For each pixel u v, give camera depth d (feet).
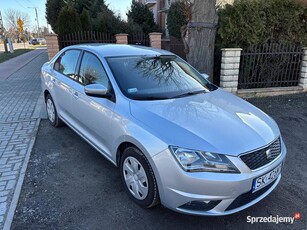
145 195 8.80
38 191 10.26
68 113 14.02
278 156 8.89
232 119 9.07
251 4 22.72
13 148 13.82
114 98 10.10
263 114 10.43
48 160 12.65
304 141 15.11
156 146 7.96
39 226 8.48
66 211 9.18
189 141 7.74
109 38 32.58
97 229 8.39
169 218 8.84
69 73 13.78
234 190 7.53
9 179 10.93
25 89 29.71
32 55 90.94
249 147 7.94
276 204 9.63
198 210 7.75
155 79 11.23
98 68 11.53
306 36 24.68
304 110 20.53
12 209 9.12
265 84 25.08
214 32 20.72
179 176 7.57
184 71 12.67
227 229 8.41
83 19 37.17
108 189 10.42
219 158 7.55
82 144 14.38
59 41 30.40
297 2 23.75
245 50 23.95
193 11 20.47
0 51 119.55
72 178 11.18
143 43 33.37
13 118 18.58
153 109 9.12
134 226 8.50
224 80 23.24
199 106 9.73
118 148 9.80
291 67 25.25
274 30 24.54
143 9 61.41
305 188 10.59
